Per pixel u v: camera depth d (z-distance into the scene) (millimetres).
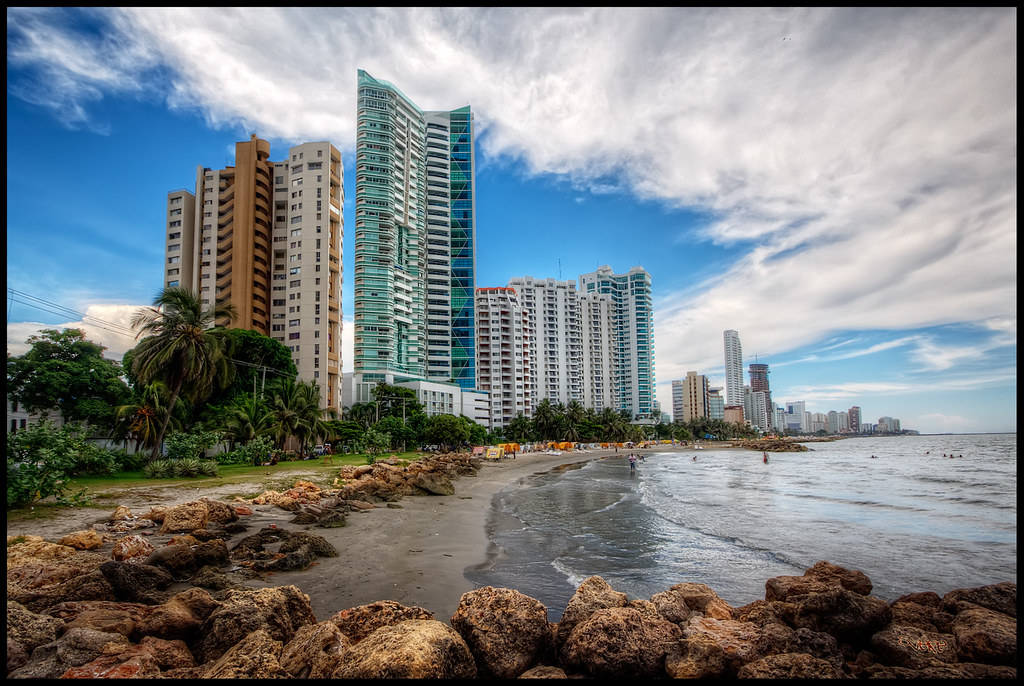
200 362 41562
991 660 7070
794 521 26734
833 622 7945
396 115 129625
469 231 148625
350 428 79438
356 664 5996
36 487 19156
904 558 18594
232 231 101438
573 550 19422
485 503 34156
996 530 24047
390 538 20234
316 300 98688
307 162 101625
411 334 127062
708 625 7906
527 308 188750
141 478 33469
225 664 6074
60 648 6398
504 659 7262
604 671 7027
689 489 43938
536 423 139875
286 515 23078
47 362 46656
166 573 10859
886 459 94375
